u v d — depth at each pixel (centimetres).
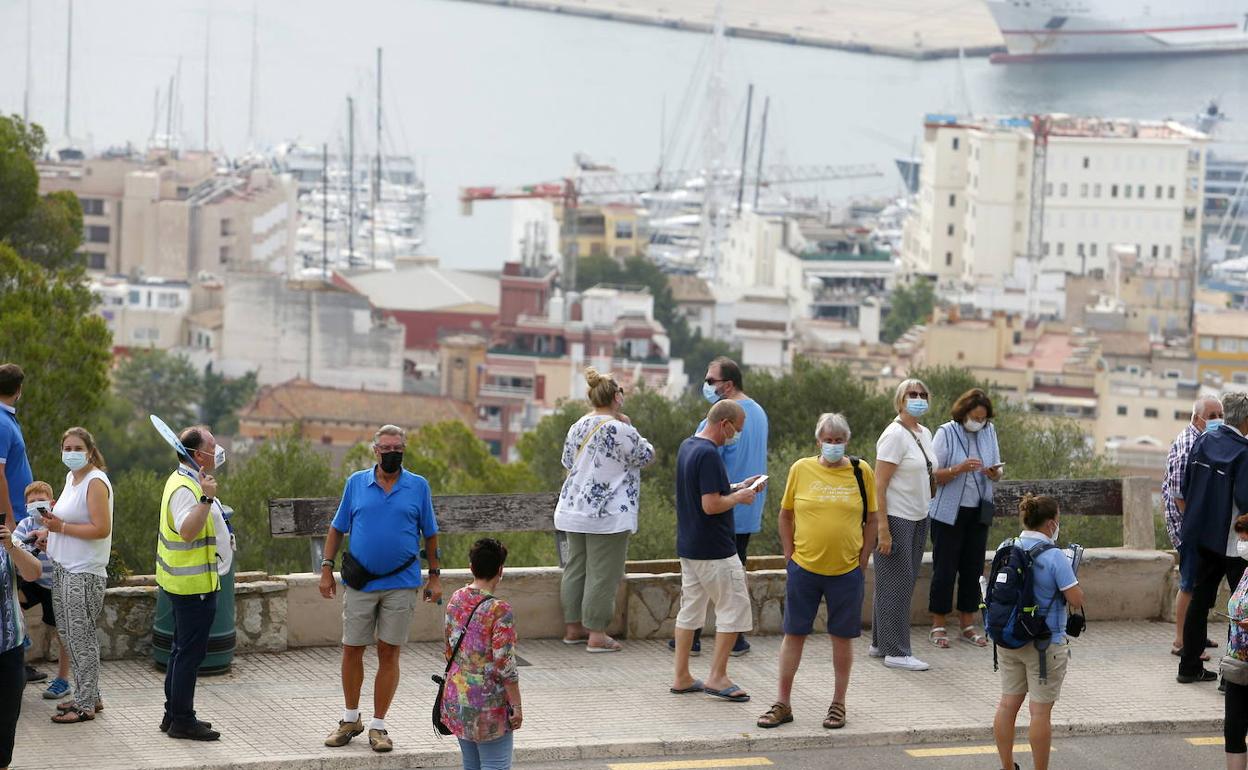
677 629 2325
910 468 2470
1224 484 2397
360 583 2044
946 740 2194
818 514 2189
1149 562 2825
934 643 2631
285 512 2459
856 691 2366
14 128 9131
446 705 1791
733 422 2291
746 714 2244
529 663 2455
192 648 2041
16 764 1933
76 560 2078
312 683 2306
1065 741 2214
